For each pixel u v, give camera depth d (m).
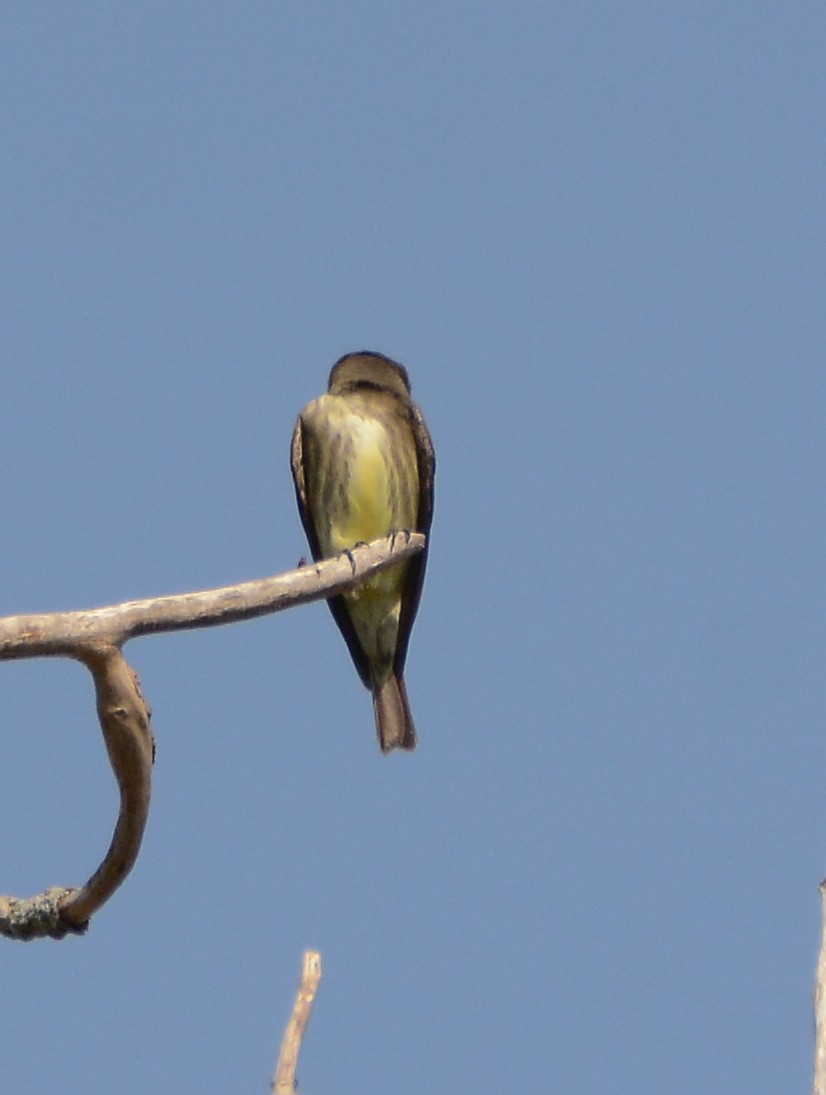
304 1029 8.62
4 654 9.52
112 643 9.73
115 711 9.80
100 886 10.30
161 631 10.10
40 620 9.56
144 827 10.18
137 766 9.91
